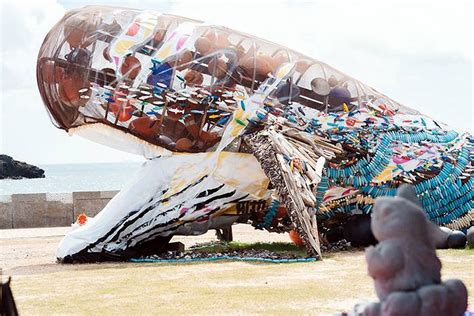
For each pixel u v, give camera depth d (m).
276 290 11.76
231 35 17.50
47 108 17.55
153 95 16.62
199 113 16.72
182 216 16.78
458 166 17.59
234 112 16.80
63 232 25.30
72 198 28.05
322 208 17.48
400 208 6.45
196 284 12.70
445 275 12.72
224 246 18.80
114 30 16.84
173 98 16.62
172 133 16.75
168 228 16.91
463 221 17.52
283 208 17.38
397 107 18.64
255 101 16.92
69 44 16.78
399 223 6.38
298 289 11.80
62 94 16.92
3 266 16.28
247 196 17.09
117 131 17.06
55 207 27.94
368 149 17.36
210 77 16.84
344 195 17.47
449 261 14.41
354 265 14.70
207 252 17.44
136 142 17.06
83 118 17.14
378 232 6.49
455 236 16.30
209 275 13.77
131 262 16.45
